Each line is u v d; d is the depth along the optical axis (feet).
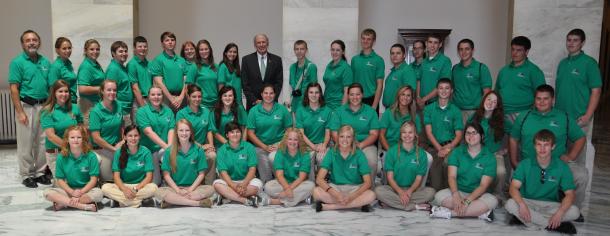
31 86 20.71
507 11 28.99
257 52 23.32
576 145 17.72
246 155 18.49
